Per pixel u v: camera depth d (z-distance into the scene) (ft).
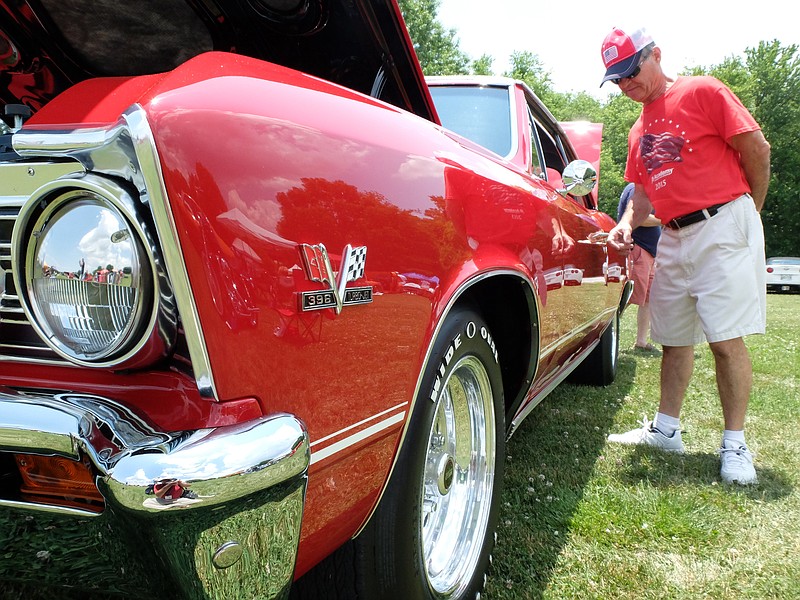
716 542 6.48
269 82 3.19
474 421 5.32
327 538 3.30
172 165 2.45
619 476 8.18
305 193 2.97
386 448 3.64
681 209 8.48
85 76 5.32
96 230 2.56
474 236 4.66
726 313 8.16
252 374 2.64
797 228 109.50
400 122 4.24
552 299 6.66
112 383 2.82
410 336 3.75
